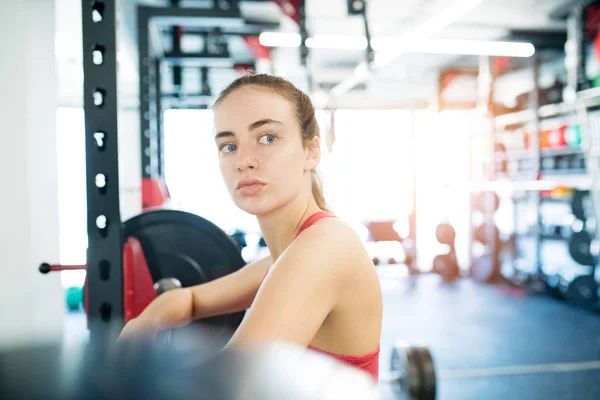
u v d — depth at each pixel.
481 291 5.15
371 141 6.61
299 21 2.80
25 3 1.49
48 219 1.63
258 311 0.62
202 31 3.64
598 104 4.02
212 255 1.23
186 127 4.34
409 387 1.19
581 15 4.07
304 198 0.86
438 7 4.11
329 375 0.21
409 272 6.04
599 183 4.06
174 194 4.38
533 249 5.74
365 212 6.62
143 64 2.53
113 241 1.04
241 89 0.80
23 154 1.49
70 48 4.22
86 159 1.02
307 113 0.85
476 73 5.93
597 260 4.29
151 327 0.98
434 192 6.38
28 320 1.50
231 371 0.20
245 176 0.79
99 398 0.17
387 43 3.82
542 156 5.16
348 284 0.74
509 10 4.38
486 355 3.25
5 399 0.17
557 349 3.38
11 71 1.47
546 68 6.07
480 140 5.69
